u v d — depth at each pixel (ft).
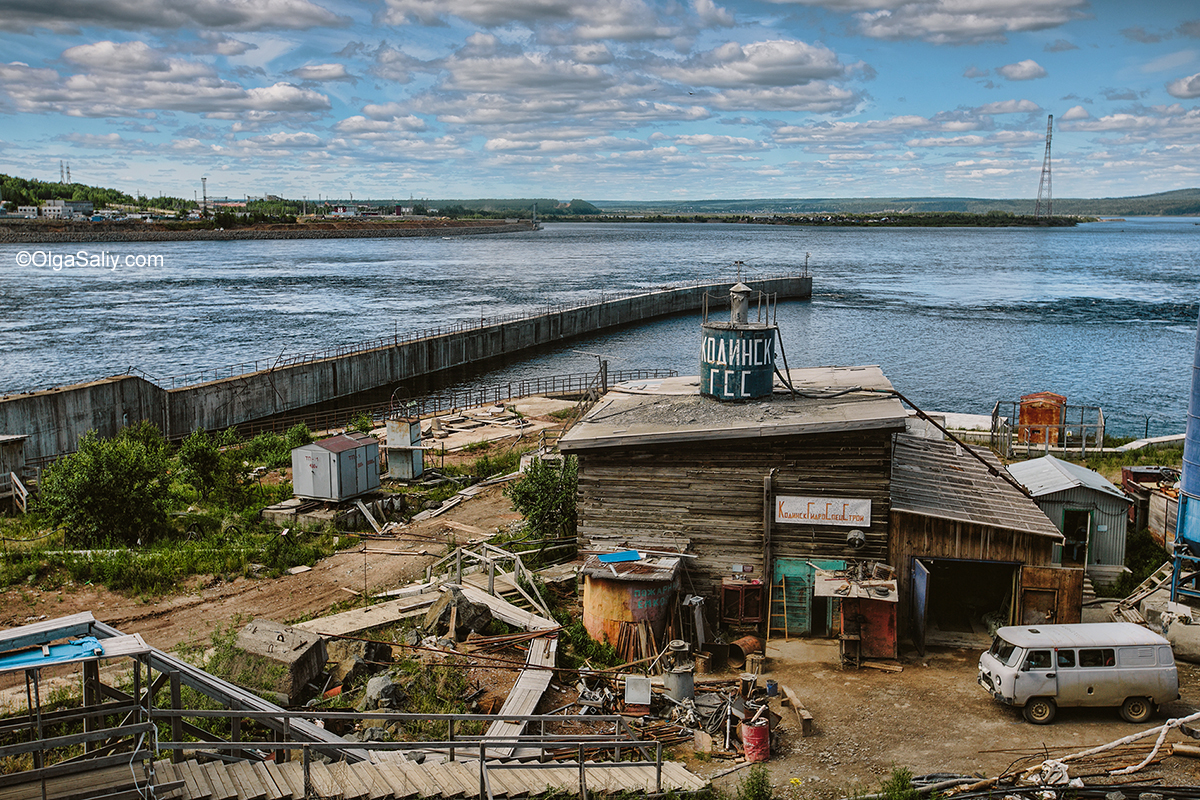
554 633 74.59
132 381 183.01
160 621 78.79
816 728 62.64
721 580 81.35
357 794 43.62
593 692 65.67
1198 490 82.17
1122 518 93.66
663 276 632.38
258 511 113.50
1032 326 384.06
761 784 51.67
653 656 74.90
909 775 52.60
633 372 288.51
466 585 85.20
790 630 80.64
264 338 335.47
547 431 170.30
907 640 79.15
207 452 123.95
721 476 81.25
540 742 47.55
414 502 122.42
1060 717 63.87
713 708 64.23
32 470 134.31
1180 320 398.01
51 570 89.86
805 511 79.56
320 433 180.75
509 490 105.91
